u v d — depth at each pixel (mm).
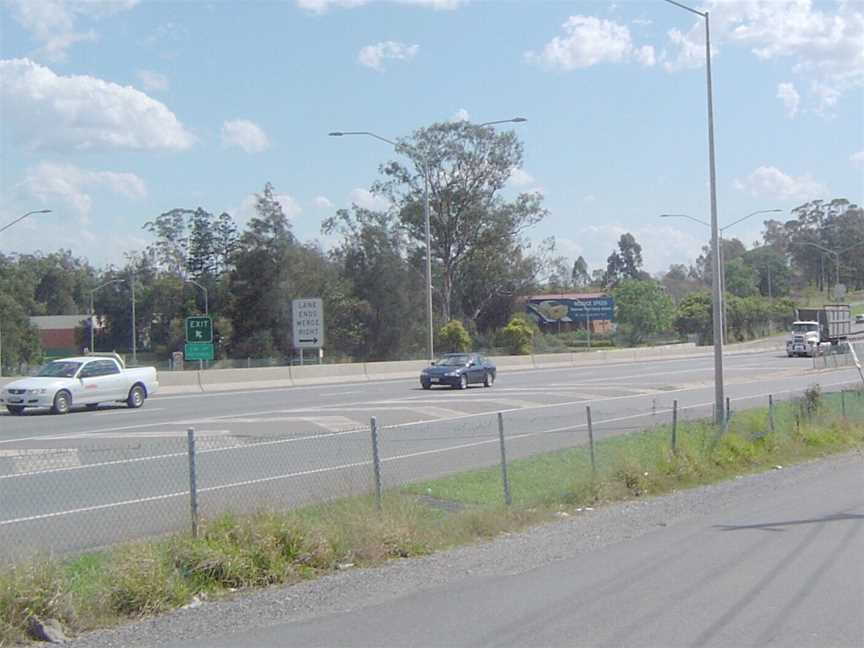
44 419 27000
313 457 18172
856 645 7184
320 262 78812
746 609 8180
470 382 39375
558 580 9477
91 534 11250
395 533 10930
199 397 35531
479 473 16297
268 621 8281
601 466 16484
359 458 18156
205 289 82375
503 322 88312
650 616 8023
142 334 98688
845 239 143500
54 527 11672
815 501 14336
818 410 24344
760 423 21734
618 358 69062
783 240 148375
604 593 8859
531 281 87250
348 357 77875
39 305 115188
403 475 16188
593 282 174250
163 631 8055
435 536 11477
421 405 30484
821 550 10602
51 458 17297
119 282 97938
